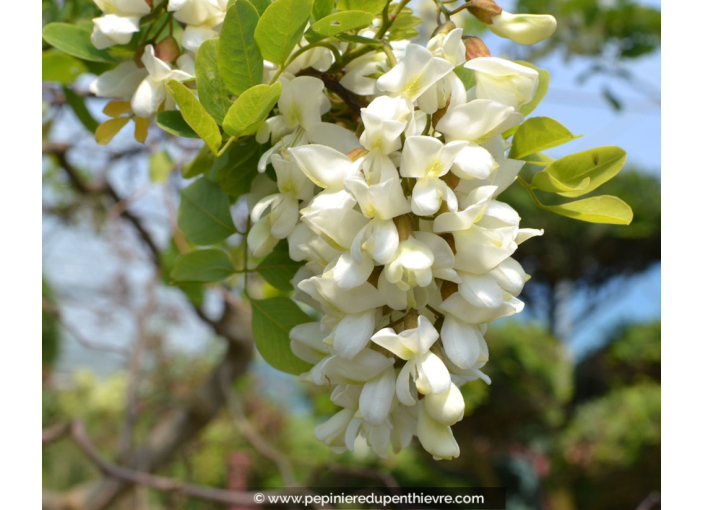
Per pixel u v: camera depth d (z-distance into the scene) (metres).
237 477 1.37
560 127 0.28
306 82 0.27
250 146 0.29
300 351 0.28
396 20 0.31
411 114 0.24
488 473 1.96
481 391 1.27
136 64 0.31
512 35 0.28
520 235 0.25
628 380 2.37
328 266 0.24
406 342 0.23
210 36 0.29
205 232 0.33
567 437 1.96
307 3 0.25
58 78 0.41
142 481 0.59
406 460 1.56
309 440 1.41
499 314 0.24
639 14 0.86
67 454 1.46
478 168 0.23
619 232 2.92
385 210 0.23
